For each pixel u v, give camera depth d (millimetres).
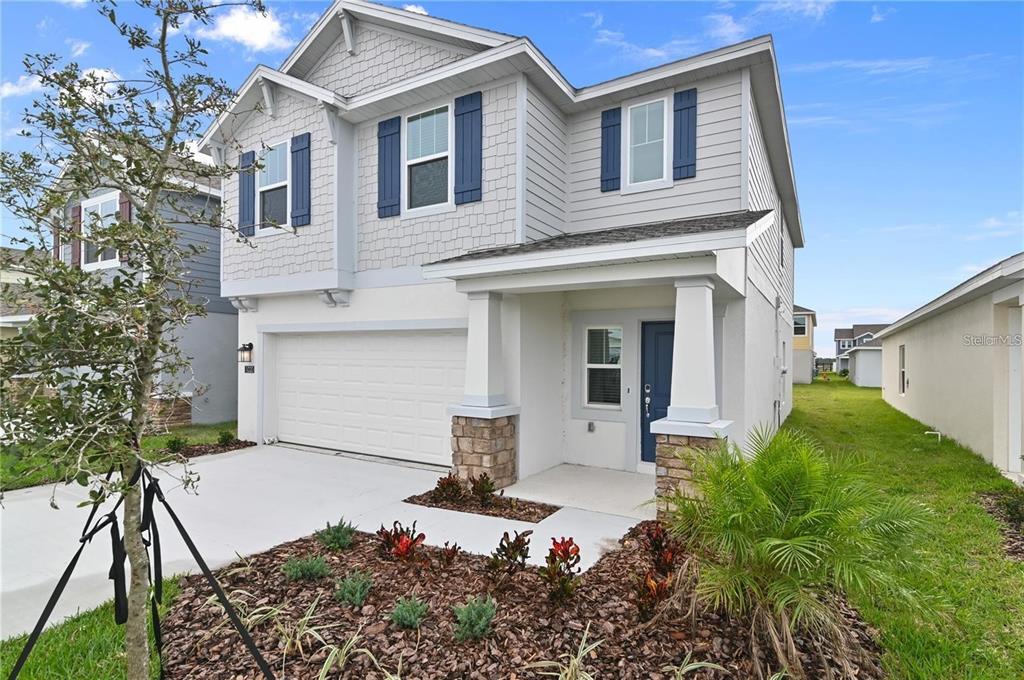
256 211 10055
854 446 10484
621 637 3352
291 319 10016
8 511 6367
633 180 8344
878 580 2924
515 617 3568
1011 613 3793
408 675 3031
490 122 7777
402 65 8664
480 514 6012
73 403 2309
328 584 4102
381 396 9094
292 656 3211
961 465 8508
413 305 8477
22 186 2457
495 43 7512
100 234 2484
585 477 7570
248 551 4934
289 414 10375
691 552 3684
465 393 7160
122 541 2742
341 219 8961
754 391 8477
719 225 5641
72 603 4043
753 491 3188
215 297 13266
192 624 3604
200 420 12922
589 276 6211
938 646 3348
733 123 7555
